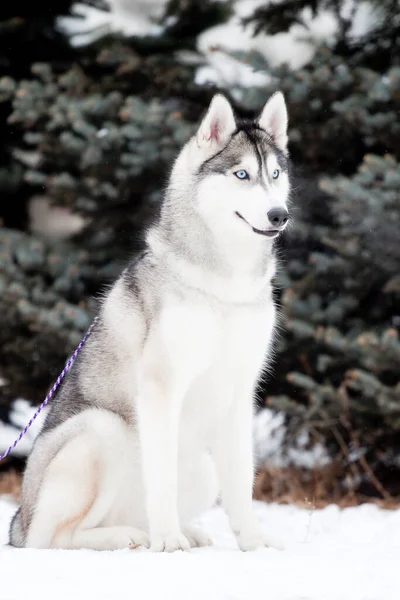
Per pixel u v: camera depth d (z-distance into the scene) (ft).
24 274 39.83
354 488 37.73
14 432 45.78
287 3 39.70
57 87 40.45
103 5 45.93
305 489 37.99
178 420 21.63
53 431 23.34
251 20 40.45
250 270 21.67
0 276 39.14
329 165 39.29
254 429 41.47
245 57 36.86
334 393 34.86
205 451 23.45
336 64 37.32
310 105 36.96
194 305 21.40
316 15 39.99
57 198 40.96
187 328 21.36
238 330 21.70
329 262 36.14
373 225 33.63
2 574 16.60
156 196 38.55
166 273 22.00
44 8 44.73
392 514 28.91
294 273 38.81
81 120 38.52
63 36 44.88
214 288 21.40
